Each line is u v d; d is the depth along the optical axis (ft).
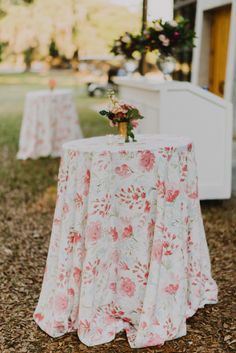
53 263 10.14
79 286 9.76
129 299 9.81
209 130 17.11
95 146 9.84
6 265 13.51
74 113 27.73
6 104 59.47
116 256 9.81
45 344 9.69
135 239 9.64
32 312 10.91
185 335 9.79
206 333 9.84
